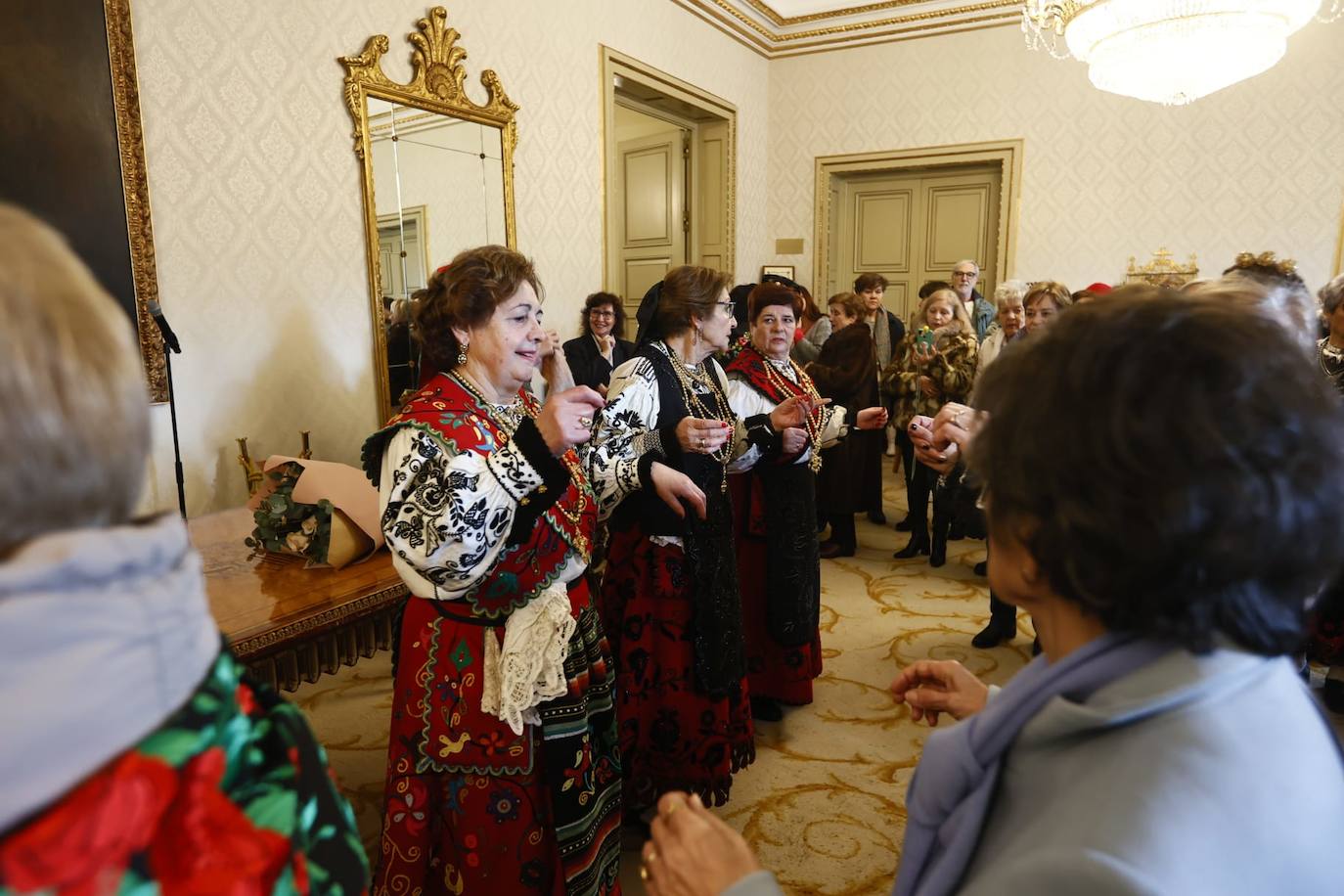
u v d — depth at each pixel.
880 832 2.05
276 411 2.94
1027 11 3.82
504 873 1.41
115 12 2.37
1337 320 2.39
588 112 4.41
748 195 6.27
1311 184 5.14
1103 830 0.47
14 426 0.39
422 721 1.40
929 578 3.85
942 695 0.95
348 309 3.16
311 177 2.98
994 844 0.56
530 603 1.38
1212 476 0.48
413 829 1.41
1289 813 0.48
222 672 0.49
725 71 5.77
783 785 2.24
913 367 4.09
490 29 3.74
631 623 1.98
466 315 1.38
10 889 0.37
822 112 6.30
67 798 0.39
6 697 0.36
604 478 1.84
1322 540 0.50
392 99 3.24
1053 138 5.71
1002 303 3.66
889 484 5.76
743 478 2.42
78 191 2.33
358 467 3.23
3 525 0.40
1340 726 2.41
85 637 0.39
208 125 2.67
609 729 1.57
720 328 2.02
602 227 4.58
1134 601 0.52
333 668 1.81
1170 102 3.70
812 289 6.53
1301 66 5.08
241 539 2.25
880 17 5.88
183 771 0.43
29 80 2.21
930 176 6.34
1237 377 0.50
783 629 2.43
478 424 1.34
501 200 3.84
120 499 0.44
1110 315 0.55
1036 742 0.55
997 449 0.58
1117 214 5.62
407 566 1.39
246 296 2.82
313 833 0.52
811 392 2.38
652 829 0.73
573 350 4.13
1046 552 0.55
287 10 2.86
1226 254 5.39
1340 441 0.51
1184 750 0.48
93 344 0.43
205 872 0.42
